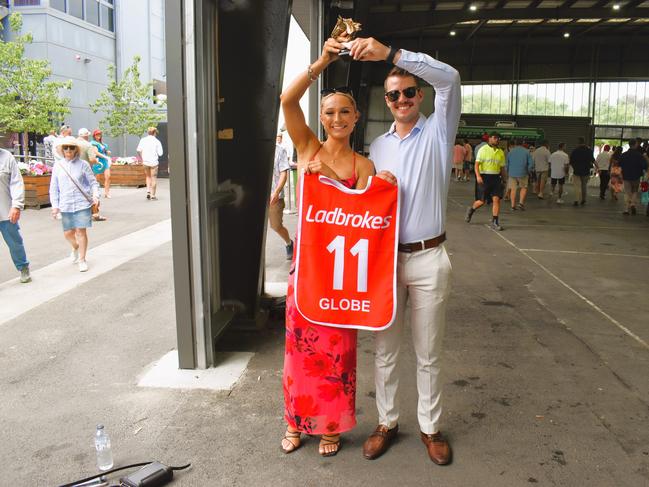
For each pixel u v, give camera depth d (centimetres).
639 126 3428
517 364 425
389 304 279
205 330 404
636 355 445
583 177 1578
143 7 3103
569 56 3403
